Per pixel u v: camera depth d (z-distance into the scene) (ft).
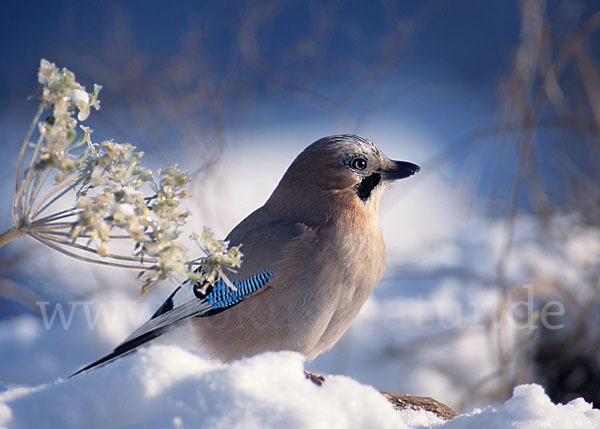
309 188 23.54
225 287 22.39
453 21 87.15
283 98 65.36
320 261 22.35
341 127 55.36
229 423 13.28
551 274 34.22
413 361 31.55
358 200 23.61
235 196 51.52
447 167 55.57
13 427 13.41
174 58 51.55
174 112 44.62
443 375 31.45
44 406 13.75
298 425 13.37
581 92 43.50
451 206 46.98
